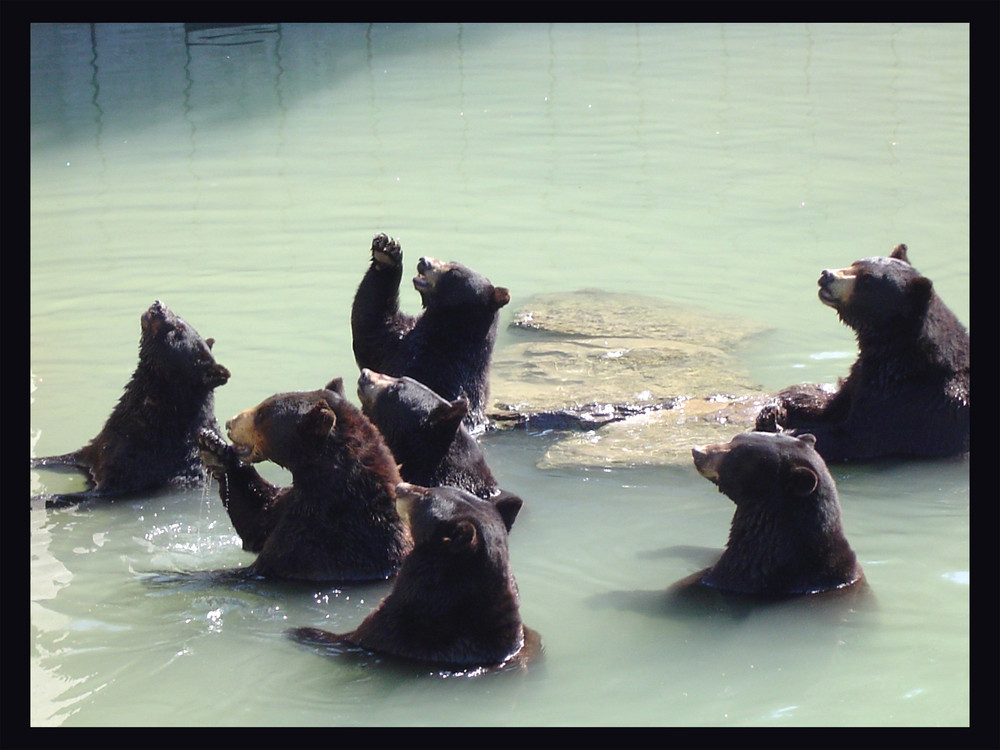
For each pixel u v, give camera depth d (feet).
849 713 18.42
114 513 26.25
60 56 64.13
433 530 19.88
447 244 42.78
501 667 19.66
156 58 64.28
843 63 62.28
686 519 25.86
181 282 39.45
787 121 54.65
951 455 29.60
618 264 41.50
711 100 57.72
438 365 30.73
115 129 54.95
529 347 36.09
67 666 19.93
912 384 29.53
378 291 31.86
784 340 36.04
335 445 23.11
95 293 38.63
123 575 23.39
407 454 25.29
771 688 19.21
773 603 21.95
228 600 22.26
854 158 49.96
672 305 38.45
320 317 36.76
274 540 23.48
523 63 63.87
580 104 57.72
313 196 47.26
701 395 32.22
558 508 26.45
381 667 19.74
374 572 23.16
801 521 22.16
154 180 48.98
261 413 23.49
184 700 18.88
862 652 20.26
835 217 44.27
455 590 19.84
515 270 41.01
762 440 22.67
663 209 45.93
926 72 60.13
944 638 20.65
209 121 56.08
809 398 30.91
